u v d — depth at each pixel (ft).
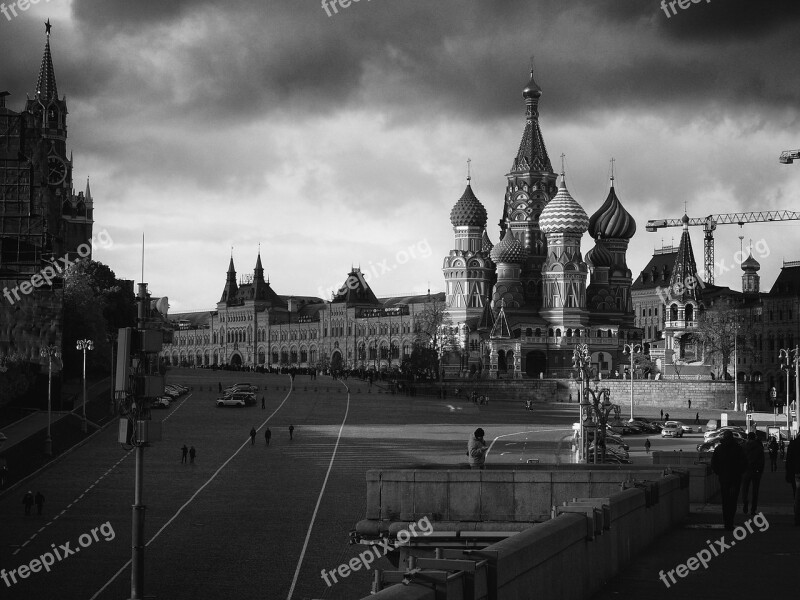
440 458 497.46
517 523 171.01
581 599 108.06
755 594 109.29
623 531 127.85
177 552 310.86
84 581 278.87
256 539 327.47
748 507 189.88
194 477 447.83
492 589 84.58
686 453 271.08
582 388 381.40
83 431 565.53
